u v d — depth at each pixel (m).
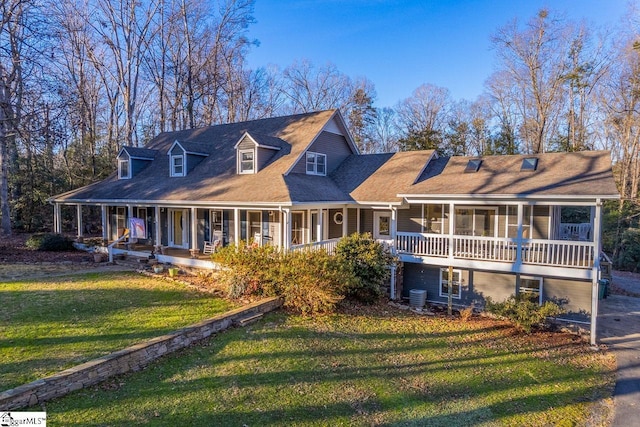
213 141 21.69
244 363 8.38
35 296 11.59
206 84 33.41
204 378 7.61
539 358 10.46
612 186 11.99
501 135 37.66
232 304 11.73
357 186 17.91
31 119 19.02
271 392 7.35
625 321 14.30
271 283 12.34
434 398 7.79
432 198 14.74
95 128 33.19
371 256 14.23
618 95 29.30
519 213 13.05
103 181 23.09
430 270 15.79
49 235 20.59
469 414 7.31
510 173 15.12
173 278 14.69
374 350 9.89
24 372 6.96
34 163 27.53
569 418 7.43
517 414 7.45
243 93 41.16
